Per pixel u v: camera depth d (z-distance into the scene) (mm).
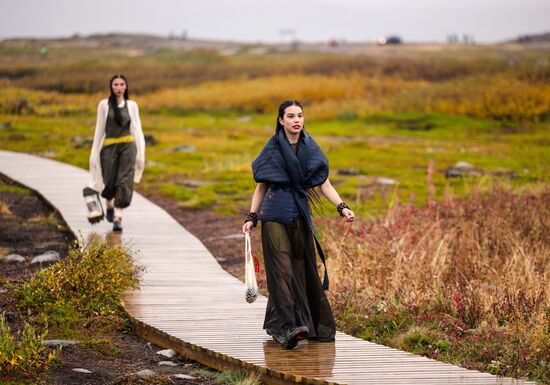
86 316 13758
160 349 12586
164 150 46094
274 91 74625
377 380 10117
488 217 22266
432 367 10734
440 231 19562
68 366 11195
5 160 38312
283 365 10758
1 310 13648
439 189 33281
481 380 10172
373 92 74750
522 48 149750
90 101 70062
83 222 22625
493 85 69000
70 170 35125
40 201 28078
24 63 101875
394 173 37594
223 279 16766
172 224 23141
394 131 57594
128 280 14953
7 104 63125
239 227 25000
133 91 79062
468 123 60125
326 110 66625
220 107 71438
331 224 21984
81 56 119375
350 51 139625
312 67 89375
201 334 12383
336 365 10773
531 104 62469
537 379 11062
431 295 14977
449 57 103812
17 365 10531
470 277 17125
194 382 10914
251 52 139000
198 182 34562
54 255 18734
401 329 13773
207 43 175500
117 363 11688
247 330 12648
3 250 19906
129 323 13633
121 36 181000
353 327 13977
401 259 16672
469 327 13789
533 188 30594
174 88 80562
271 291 11547
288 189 11531
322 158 11562
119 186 20359
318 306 11906
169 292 15398
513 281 15641
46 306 13594
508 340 12672
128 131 20422
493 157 44594
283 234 11523
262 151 11672
